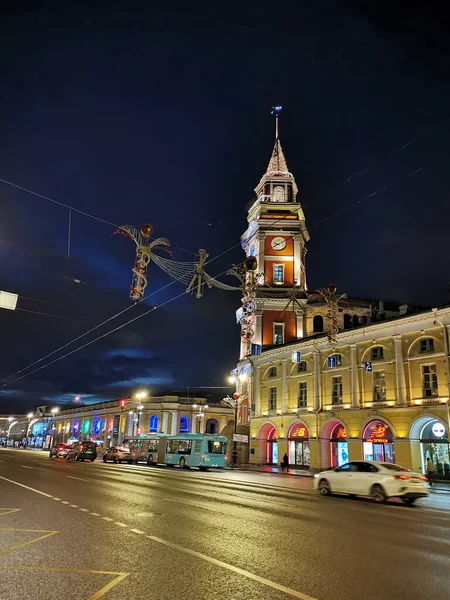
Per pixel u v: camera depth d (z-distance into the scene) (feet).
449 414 97.30
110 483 65.10
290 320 170.50
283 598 18.54
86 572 21.57
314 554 25.45
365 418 115.44
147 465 137.39
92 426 289.94
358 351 121.39
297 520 36.83
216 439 123.75
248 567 22.71
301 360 139.23
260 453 149.18
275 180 192.24
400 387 108.58
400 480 52.65
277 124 212.43
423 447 103.81
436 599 18.60
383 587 19.98
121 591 19.02
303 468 131.64
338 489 58.75
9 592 18.86
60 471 88.43
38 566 22.49
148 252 49.96
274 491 62.39
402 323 111.04
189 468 125.49
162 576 21.08
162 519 35.68
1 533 29.68
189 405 242.78
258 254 178.60
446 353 101.40
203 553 25.23
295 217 181.88
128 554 24.77
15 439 431.84
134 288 48.67
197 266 56.24
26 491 53.21
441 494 72.79
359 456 115.24
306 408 133.69
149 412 242.58
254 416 153.89
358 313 180.75
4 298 53.47
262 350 156.04
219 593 18.95
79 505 42.34
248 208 199.00
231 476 96.32
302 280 180.55
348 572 22.09
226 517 37.32
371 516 40.68
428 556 25.49
